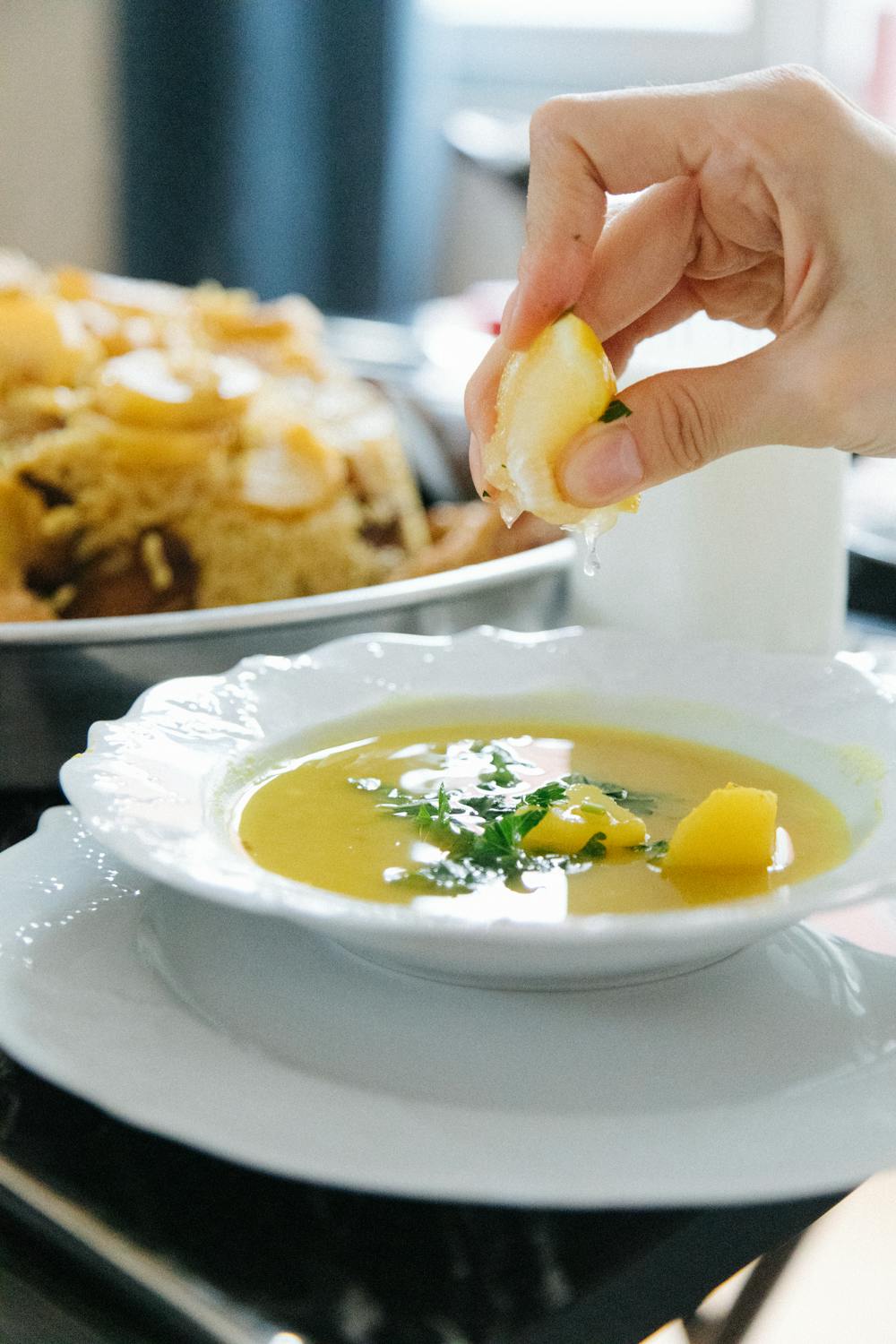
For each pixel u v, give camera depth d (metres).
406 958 0.44
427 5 1.63
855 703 0.56
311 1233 0.40
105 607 0.72
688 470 0.55
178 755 0.51
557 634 0.61
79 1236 0.40
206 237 1.64
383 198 1.66
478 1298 0.39
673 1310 0.41
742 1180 0.39
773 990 0.46
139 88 1.61
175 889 0.48
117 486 0.71
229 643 0.62
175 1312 0.39
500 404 0.53
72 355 0.74
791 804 0.53
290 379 0.82
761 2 1.84
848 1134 0.40
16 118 1.70
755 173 0.57
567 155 0.58
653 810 0.53
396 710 0.58
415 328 1.35
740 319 0.67
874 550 0.79
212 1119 0.40
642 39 1.93
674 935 0.41
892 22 1.70
